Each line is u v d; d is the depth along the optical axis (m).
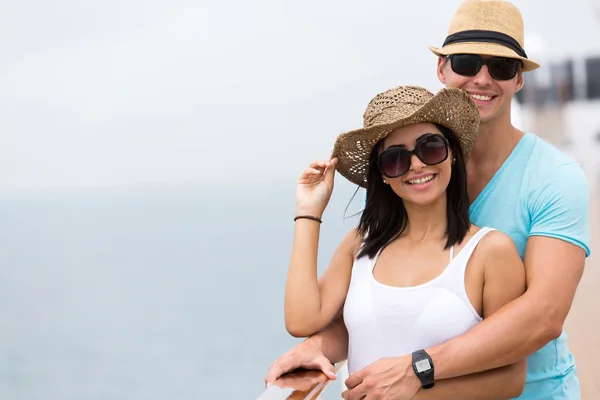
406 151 2.11
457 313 2.08
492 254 2.09
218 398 101.44
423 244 2.19
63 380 108.38
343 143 2.25
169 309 118.75
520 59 2.50
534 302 2.06
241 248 138.62
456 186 2.20
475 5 2.55
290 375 2.15
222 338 103.94
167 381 104.69
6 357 112.94
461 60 2.50
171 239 148.62
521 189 2.35
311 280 2.30
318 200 2.35
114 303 125.00
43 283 136.75
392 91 2.22
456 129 2.18
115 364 109.44
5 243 147.62
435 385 2.02
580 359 4.05
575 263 2.18
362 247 2.29
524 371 2.10
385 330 2.13
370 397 2.03
